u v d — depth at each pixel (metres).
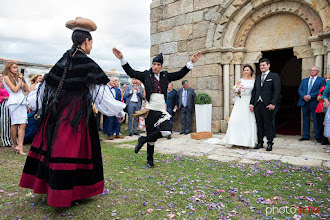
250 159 4.33
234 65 7.70
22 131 4.67
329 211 2.25
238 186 2.95
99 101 2.29
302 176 3.31
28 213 2.20
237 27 7.37
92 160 2.25
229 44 7.45
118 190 2.77
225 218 2.11
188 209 2.31
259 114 5.10
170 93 7.64
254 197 2.60
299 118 10.55
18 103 4.66
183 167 3.81
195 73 8.07
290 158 4.34
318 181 3.10
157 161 4.20
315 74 5.84
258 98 5.02
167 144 5.96
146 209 2.30
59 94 2.20
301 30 6.59
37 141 2.32
